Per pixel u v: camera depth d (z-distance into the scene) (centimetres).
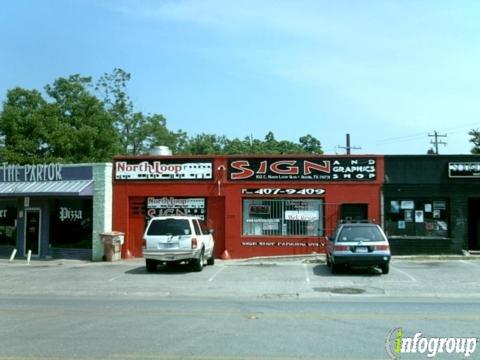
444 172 2331
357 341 800
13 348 764
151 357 709
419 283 1541
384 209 2352
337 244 1720
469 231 2434
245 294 1395
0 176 2655
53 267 2147
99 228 2461
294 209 2414
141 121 5781
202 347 764
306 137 6969
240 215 2428
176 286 1540
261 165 2433
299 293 1382
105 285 1580
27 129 3903
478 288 1448
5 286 1591
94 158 4112
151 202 2498
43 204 2562
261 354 723
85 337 834
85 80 4550
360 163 2377
